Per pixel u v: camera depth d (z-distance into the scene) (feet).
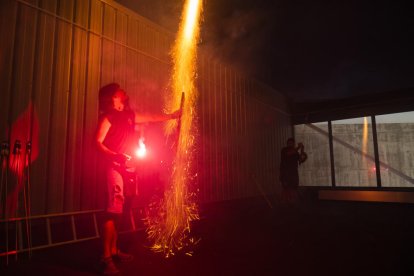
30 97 11.36
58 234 12.08
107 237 8.91
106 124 9.33
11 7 11.01
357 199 29.45
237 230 15.80
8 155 10.28
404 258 10.43
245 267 9.37
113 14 14.96
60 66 12.46
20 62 11.14
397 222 18.45
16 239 10.28
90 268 9.06
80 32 13.34
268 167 29.86
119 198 9.18
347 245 12.44
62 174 12.22
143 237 14.03
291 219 19.67
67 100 12.60
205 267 9.36
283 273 8.80
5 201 10.27
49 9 12.21
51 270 8.68
